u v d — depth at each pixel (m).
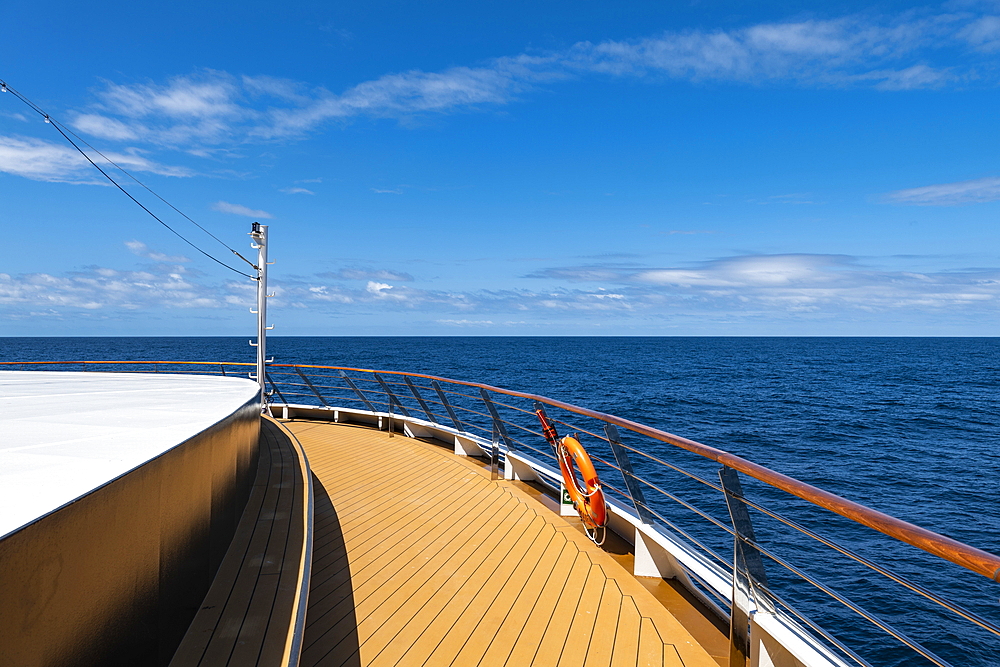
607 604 3.22
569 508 4.82
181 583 2.20
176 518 2.16
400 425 9.12
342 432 8.98
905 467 14.95
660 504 10.93
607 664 2.62
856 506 1.65
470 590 3.40
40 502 1.40
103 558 1.58
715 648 2.77
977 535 10.51
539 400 4.97
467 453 7.23
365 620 3.04
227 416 3.15
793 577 7.97
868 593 7.55
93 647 1.53
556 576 3.60
